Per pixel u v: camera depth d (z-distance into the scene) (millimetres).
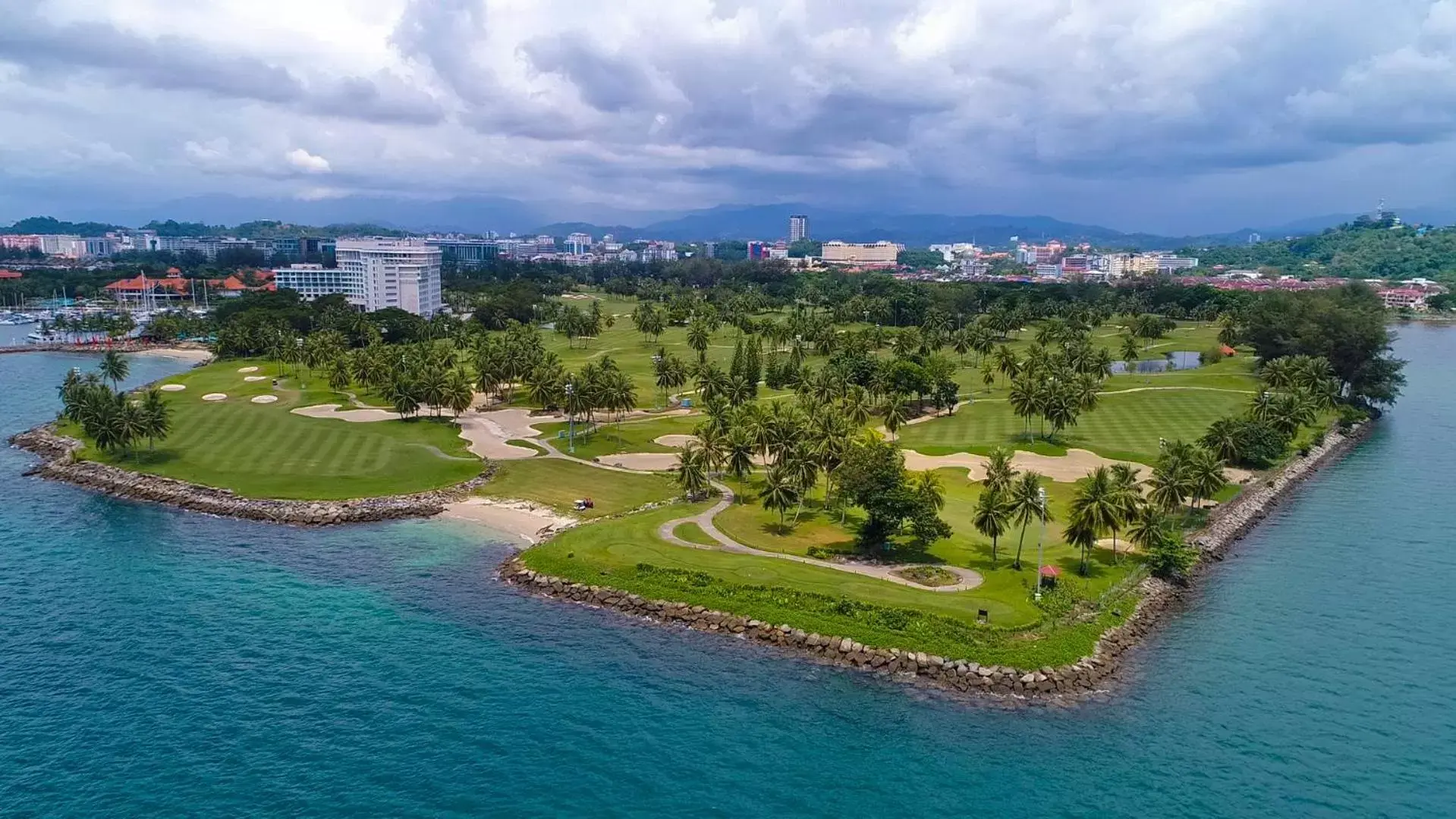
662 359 194625
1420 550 109188
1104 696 74438
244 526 112250
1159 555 97812
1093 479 97250
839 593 88062
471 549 105250
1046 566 95938
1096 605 88312
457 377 175500
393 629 83938
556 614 88125
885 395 180750
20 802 58031
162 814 57406
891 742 67625
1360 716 71875
